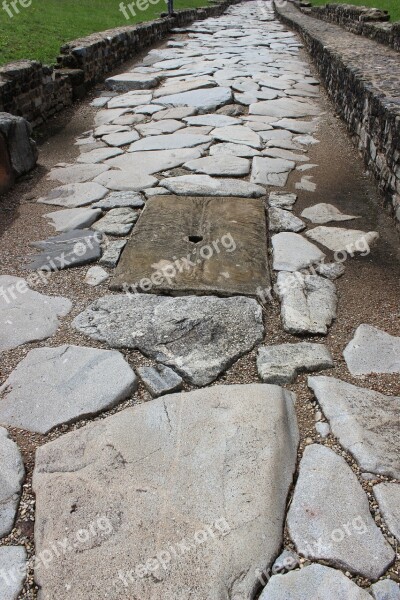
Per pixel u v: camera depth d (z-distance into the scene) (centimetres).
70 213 366
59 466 176
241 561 145
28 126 439
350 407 199
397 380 215
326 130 543
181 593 138
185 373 218
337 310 264
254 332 243
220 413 194
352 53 626
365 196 390
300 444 187
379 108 387
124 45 880
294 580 143
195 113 599
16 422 198
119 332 244
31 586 144
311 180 420
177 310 258
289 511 162
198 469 171
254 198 385
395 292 277
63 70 670
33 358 229
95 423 193
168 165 445
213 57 930
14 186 418
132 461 176
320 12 1298
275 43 1102
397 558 149
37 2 1135
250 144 493
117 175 429
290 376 215
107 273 295
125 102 657
